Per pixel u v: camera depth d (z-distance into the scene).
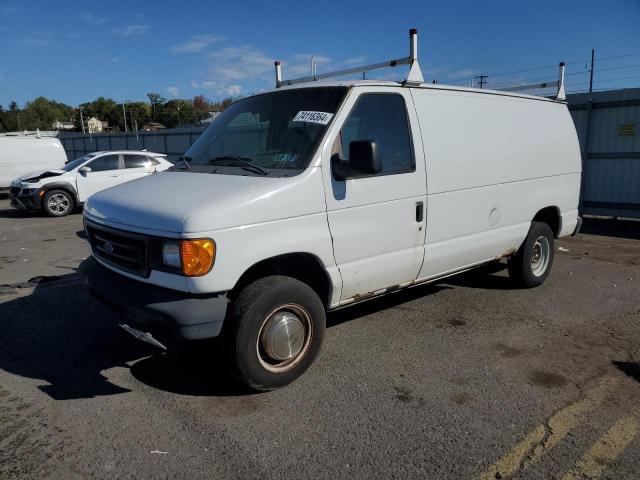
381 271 4.44
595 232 10.89
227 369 3.77
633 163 11.71
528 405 3.72
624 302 6.02
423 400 3.79
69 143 40.00
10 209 16.38
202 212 3.40
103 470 3.02
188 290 3.43
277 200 3.68
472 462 3.08
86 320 5.47
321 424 3.48
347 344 4.81
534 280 6.39
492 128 5.41
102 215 4.04
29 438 3.34
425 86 4.81
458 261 5.20
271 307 3.73
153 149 30.42
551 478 2.94
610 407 3.69
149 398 3.84
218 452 3.18
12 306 5.94
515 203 5.73
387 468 3.02
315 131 4.05
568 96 12.48
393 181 4.39
